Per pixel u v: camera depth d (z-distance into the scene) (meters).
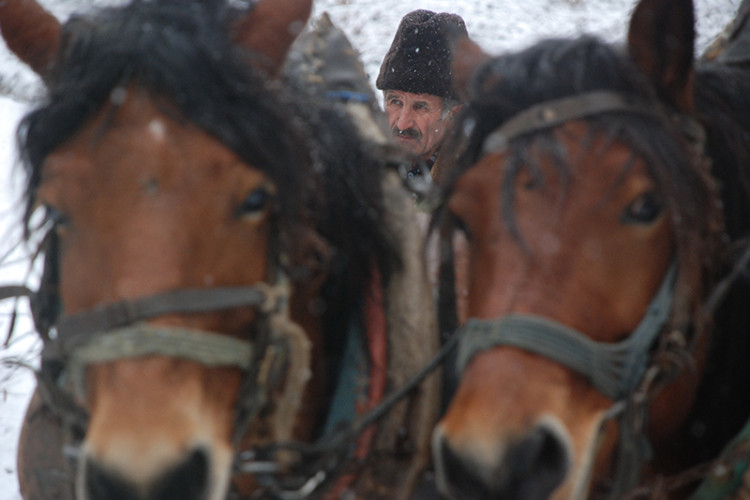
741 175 4.34
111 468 3.31
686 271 3.84
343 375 4.48
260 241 3.72
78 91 3.53
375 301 4.45
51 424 4.40
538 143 3.80
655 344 4.03
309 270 4.06
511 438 3.57
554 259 3.70
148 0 3.77
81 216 3.51
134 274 3.44
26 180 3.75
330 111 4.45
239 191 3.58
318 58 5.00
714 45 5.49
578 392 3.76
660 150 3.80
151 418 3.38
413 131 6.86
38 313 4.04
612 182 3.73
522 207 3.75
